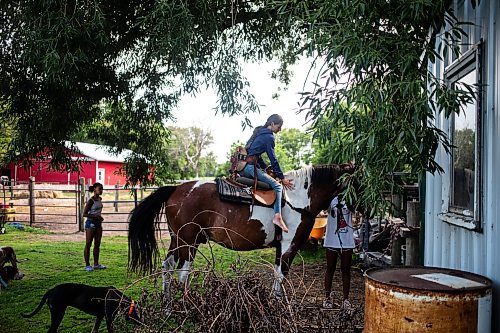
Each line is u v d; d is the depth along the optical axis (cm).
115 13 632
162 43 531
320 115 286
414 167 269
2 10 554
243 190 505
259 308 287
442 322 238
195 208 507
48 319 493
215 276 308
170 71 702
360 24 268
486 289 246
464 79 375
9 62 595
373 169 280
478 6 338
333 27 280
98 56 611
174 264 514
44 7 523
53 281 667
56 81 562
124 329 402
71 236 1191
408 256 570
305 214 514
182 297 304
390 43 269
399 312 246
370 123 268
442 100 252
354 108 273
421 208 514
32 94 646
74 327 469
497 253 292
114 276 700
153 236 517
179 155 4241
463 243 367
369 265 725
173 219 513
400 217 635
